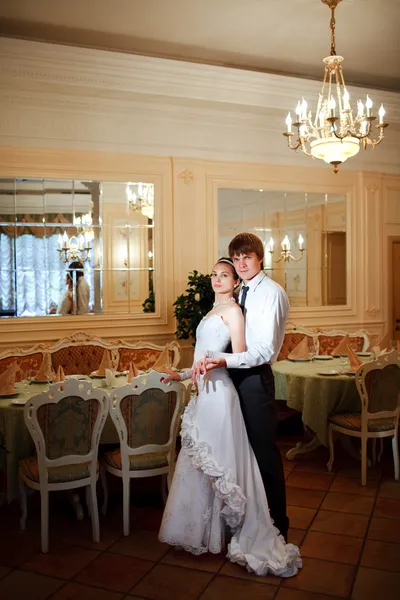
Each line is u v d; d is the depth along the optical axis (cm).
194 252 642
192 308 607
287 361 533
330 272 721
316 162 698
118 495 407
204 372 287
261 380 303
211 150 646
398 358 420
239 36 530
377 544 323
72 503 373
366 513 369
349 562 303
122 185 626
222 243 665
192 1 462
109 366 454
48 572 296
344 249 726
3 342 571
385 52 567
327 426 454
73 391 319
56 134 582
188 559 308
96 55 534
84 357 542
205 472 288
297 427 597
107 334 611
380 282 740
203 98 587
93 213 617
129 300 637
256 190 677
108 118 600
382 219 738
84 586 281
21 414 355
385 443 527
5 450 357
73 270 616
